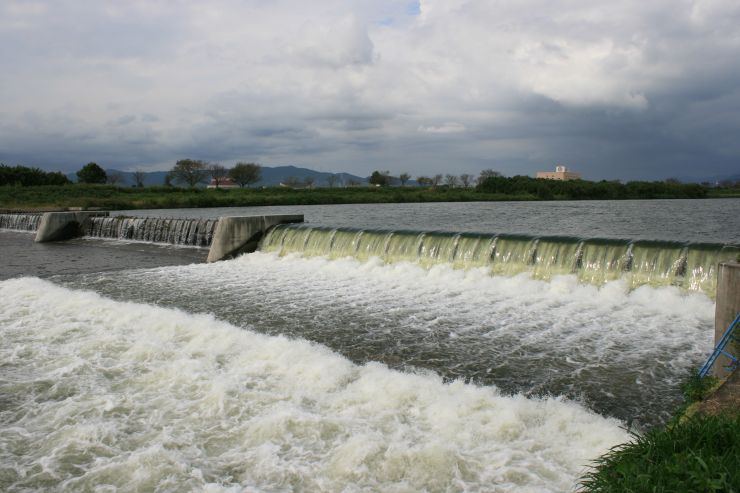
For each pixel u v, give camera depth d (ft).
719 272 32.32
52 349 45.27
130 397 34.99
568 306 58.65
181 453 27.89
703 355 42.32
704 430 19.89
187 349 44.37
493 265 74.18
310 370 38.42
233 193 368.68
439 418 30.68
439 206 309.63
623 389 35.94
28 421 32.27
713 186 473.67
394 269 79.61
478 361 42.01
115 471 26.35
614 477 18.81
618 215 212.23
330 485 24.72
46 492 24.95
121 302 61.26
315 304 62.28
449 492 23.73
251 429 29.99
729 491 15.90
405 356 43.47
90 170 439.22
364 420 30.78
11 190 306.14
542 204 323.37
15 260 103.71
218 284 75.92
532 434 28.86
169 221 130.11
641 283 62.28
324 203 348.59
